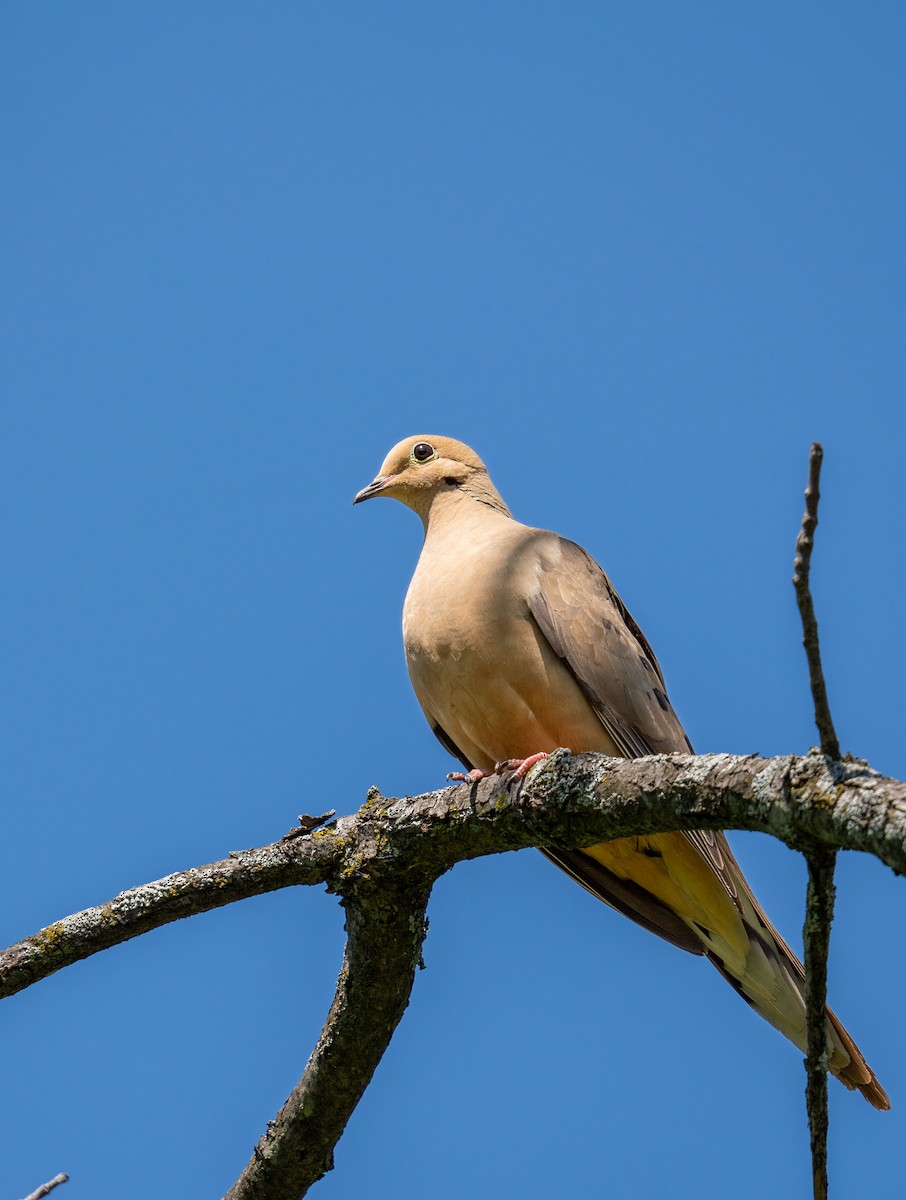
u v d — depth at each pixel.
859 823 6.33
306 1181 10.18
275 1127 10.13
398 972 9.55
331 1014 9.80
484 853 9.20
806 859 6.73
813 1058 7.00
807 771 6.74
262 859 9.36
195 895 9.22
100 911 9.15
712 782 7.36
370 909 9.40
